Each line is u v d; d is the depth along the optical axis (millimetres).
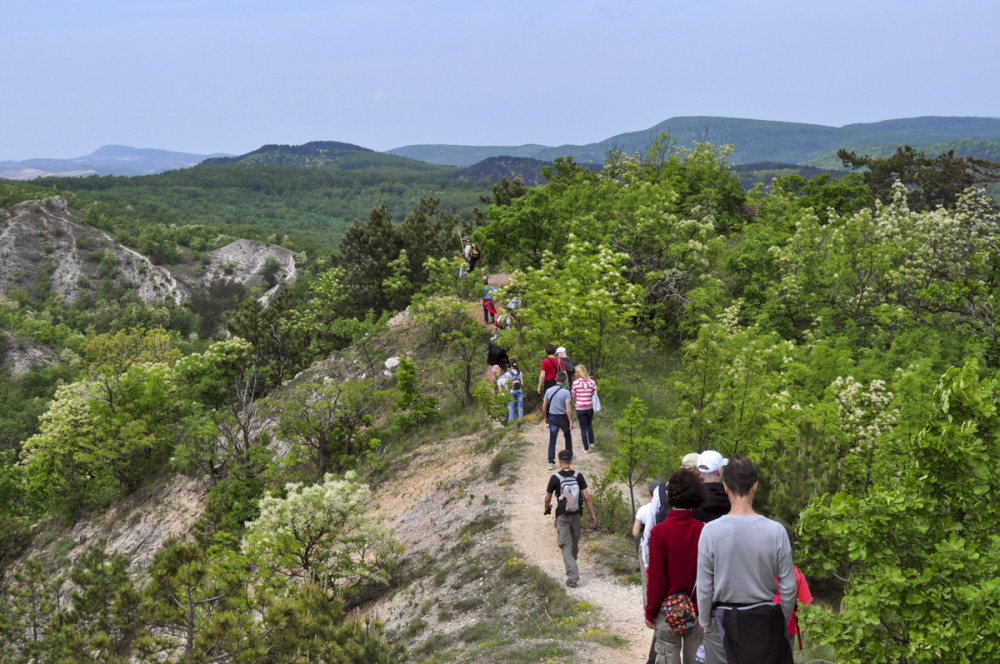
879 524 5703
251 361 34125
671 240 27266
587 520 12352
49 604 17781
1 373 136500
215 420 25375
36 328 158625
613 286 22797
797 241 27281
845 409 15711
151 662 11055
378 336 32750
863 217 26688
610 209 30891
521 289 26297
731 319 23844
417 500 17609
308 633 10547
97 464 29328
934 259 25344
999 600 4977
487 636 9648
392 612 12750
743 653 3707
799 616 5883
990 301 22750
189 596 11078
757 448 13320
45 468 32969
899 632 5609
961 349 22328
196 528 21062
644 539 6496
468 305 29484
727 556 3838
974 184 48906
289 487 14531
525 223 31781
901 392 15133
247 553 14055
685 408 14617
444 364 26000
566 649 7965
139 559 24844
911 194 51188
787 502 12148
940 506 5695
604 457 15336
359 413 24219
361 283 45562
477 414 22172
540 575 10789
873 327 24500
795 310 25891
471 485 16078
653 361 23938
